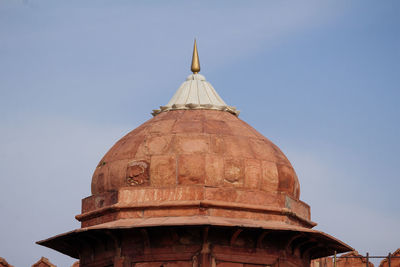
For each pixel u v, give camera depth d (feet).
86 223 85.10
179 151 81.51
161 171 81.20
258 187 82.02
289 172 84.79
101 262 81.87
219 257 77.82
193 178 80.53
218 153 81.71
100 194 84.17
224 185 80.89
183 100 89.25
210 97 89.81
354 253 105.29
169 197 80.18
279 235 80.38
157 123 85.40
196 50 94.27
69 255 89.61
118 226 76.64
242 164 81.76
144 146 82.94
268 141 86.84
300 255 84.07
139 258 78.95
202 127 83.51
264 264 79.56
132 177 82.02
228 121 85.97
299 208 86.02
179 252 78.02
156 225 75.41
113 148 86.58
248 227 76.28
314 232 78.74
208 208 79.30
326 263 104.88
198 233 78.02
